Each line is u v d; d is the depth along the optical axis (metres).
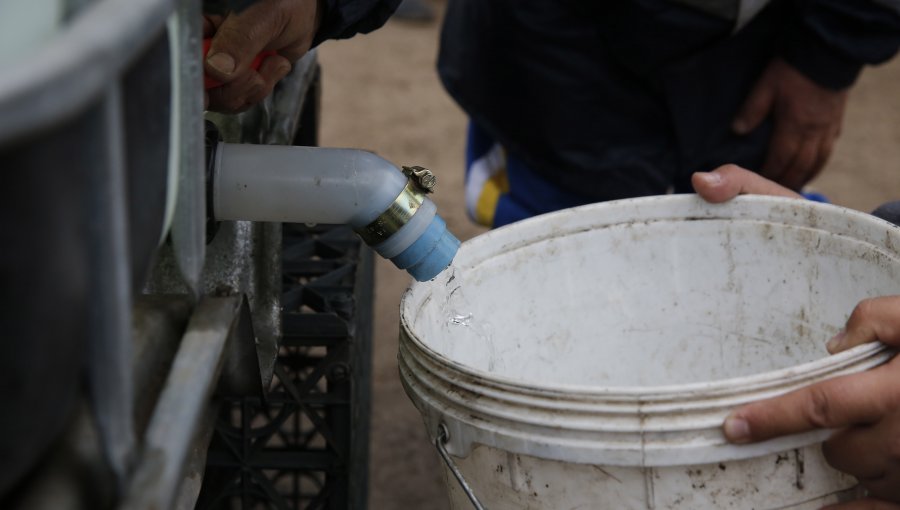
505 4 1.93
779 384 0.90
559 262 1.32
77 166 0.55
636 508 0.95
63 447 0.62
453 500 1.12
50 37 0.61
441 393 0.98
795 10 1.93
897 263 1.13
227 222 1.21
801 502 0.97
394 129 4.31
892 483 0.94
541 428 0.92
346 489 1.51
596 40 1.91
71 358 0.58
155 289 1.13
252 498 1.73
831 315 1.25
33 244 0.52
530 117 2.00
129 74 0.65
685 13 1.81
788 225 1.27
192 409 0.75
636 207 1.32
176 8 0.76
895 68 4.98
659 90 1.93
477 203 2.17
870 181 3.88
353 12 1.28
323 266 1.76
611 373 1.38
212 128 1.10
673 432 0.89
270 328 1.26
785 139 2.06
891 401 0.89
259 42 1.13
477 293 1.24
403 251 1.09
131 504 0.64
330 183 1.07
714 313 1.35
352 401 1.50
